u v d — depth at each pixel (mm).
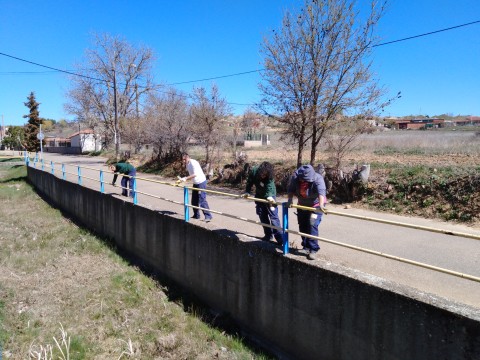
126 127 30953
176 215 7348
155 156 24609
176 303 6414
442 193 9273
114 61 41625
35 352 4730
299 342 4555
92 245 9617
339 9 10727
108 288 6871
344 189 11117
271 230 5578
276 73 11617
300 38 11195
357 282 3857
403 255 6367
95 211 11289
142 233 8414
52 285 6977
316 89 11406
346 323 3979
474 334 2986
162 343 5047
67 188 14203
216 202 12031
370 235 7715
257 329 5234
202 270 6371
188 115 20625
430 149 17078
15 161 39844
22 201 17203
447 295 4781
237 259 5551
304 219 4930
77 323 5633
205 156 20406
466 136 23875
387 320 3596
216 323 5641
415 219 8938
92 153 49969
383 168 11602
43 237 10492
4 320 5602
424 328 3316
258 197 5652
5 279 7172
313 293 4340
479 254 6391
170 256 7324
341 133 12203
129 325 5602
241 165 15789
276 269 4852
